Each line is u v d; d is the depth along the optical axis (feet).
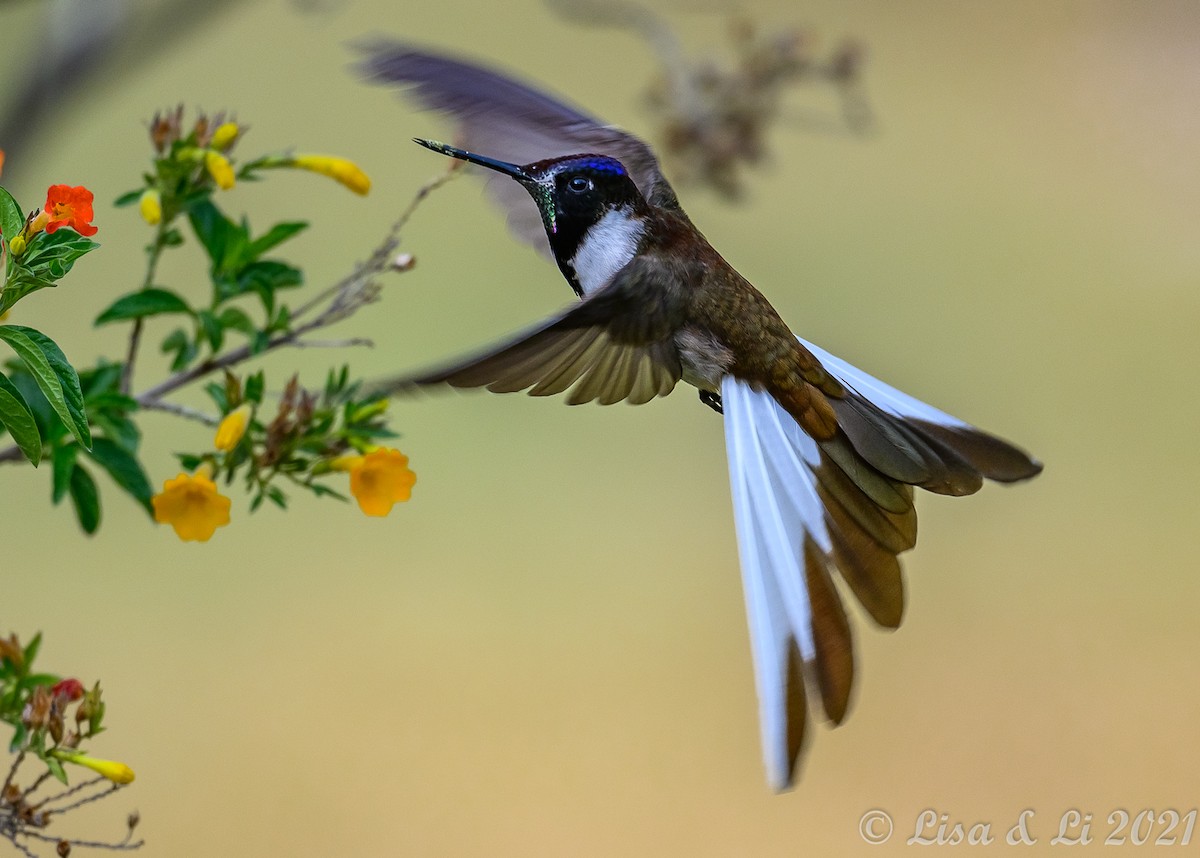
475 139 20.21
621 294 16.42
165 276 39.96
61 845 14.78
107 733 37.01
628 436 49.01
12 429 12.76
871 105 58.03
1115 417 50.29
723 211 54.08
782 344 17.92
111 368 17.12
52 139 23.90
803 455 17.29
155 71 44.52
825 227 54.85
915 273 53.83
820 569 15.93
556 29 54.13
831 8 57.21
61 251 12.61
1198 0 63.16
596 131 20.36
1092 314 52.75
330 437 16.71
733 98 28.04
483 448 47.93
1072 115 60.75
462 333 44.75
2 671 16.11
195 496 15.96
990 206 57.00
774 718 14.42
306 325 17.49
